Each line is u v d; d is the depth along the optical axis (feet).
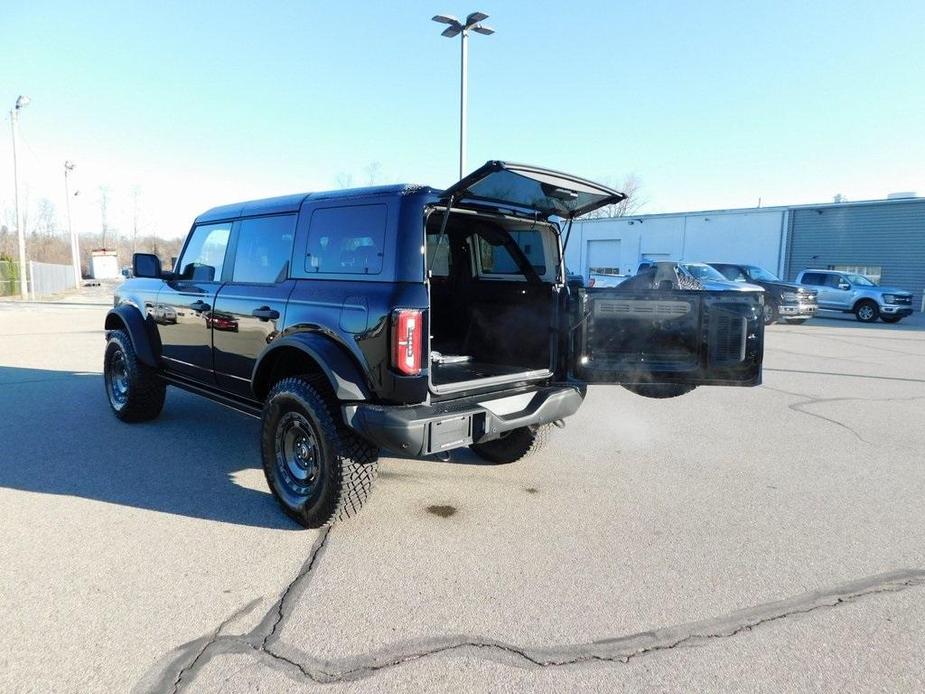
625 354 14.47
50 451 17.12
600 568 10.93
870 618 9.43
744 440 19.61
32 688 7.54
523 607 9.62
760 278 65.00
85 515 12.82
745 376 14.30
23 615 9.12
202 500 13.74
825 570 10.96
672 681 7.92
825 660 8.38
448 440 11.31
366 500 12.14
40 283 114.62
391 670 8.05
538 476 15.85
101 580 10.19
